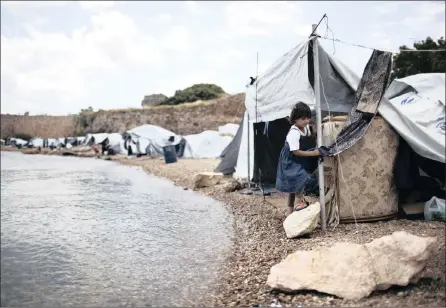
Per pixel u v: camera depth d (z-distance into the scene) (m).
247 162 13.67
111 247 7.44
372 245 4.74
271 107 9.38
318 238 6.66
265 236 7.40
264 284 5.14
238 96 58.59
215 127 56.31
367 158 7.29
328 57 8.03
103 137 51.66
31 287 5.48
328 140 7.38
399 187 7.44
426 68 16.28
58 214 10.76
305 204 7.26
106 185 17.41
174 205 11.76
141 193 14.64
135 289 5.41
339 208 7.25
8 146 69.56
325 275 4.71
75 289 5.46
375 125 7.33
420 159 7.76
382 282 4.43
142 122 63.56
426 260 4.55
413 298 4.23
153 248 7.30
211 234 8.09
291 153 7.12
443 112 8.03
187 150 35.19
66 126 79.00
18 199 13.48
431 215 7.12
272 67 9.43
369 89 7.34
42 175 22.58
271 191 12.15
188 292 5.21
